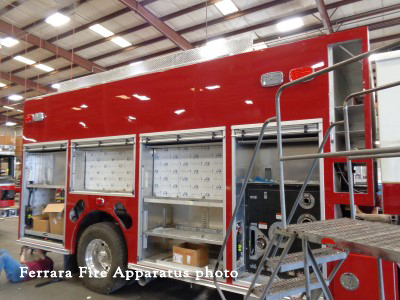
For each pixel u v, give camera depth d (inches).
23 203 188.7
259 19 320.2
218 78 115.7
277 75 101.7
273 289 68.6
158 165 144.8
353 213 75.5
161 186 143.0
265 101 104.3
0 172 343.9
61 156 193.9
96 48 417.1
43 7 329.7
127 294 145.4
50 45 407.5
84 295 143.9
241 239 109.8
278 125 63.2
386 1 276.4
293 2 286.7
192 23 335.9
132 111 139.3
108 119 147.8
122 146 147.6
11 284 159.8
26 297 142.3
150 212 137.8
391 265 79.0
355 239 48.4
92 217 159.0
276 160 119.1
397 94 83.4
